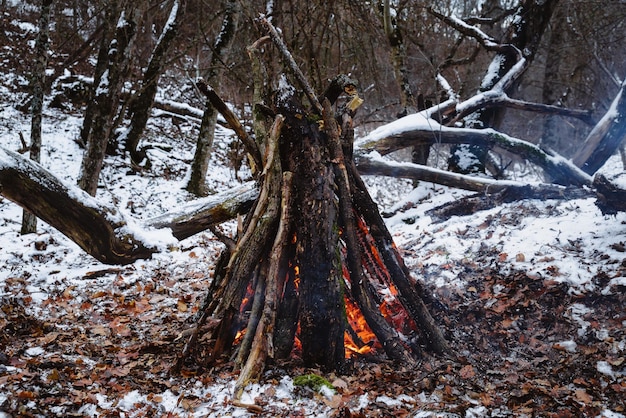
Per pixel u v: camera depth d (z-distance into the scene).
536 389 3.64
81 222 6.09
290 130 4.48
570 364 4.01
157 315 5.33
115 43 12.05
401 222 8.53
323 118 4.50
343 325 3.95
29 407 3.31
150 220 6.95
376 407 3.41
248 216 4.57
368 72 14.63
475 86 16.50
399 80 10.83
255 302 4.08
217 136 15.50
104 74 12.13
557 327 4.54
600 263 5.26
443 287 5.39
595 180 5.56
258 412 3.35
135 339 4.68
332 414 3.33
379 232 4.49
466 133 8.81
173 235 7.03
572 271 5.18
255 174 4.85
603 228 5.84
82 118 13.91
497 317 4.78
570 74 16.95
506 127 16.72
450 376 3.88
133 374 3.88
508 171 14.55
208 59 16.27
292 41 9.53
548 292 4.97
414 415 3.35
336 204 4.28
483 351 4.35
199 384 3.74
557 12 13.71
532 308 4.81
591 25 15.12
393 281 4.41
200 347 4.18
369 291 4.35
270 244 4.28
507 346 4.40
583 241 5.72
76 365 3.97
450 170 9.89
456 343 4.43
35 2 18.70
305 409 3.40
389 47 11.20
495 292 5.17
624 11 15.12
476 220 7.30
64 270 6.62
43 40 8.08
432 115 9.41
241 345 3.94
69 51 16.56
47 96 14.43
